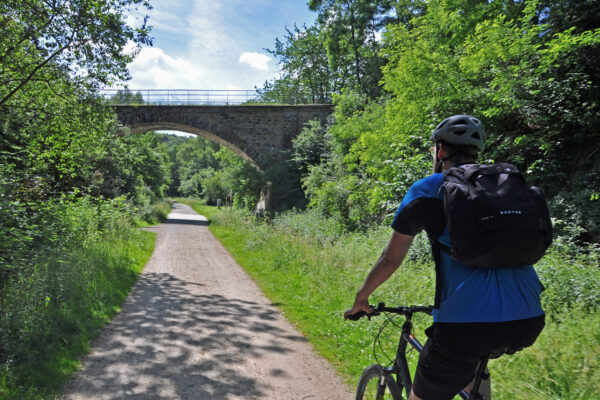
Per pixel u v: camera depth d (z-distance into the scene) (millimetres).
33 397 3365
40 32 10117
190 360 4438
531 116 10039
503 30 9719
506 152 10297
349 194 17500
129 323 5719
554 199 8734
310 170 25656
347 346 4895
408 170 9961
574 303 4457
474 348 1394
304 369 4297
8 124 11453
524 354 3416
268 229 15992
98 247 10102
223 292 7914
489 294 1365
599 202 7953
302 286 7906
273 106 33625
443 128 1634
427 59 11531
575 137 9547
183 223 28938
